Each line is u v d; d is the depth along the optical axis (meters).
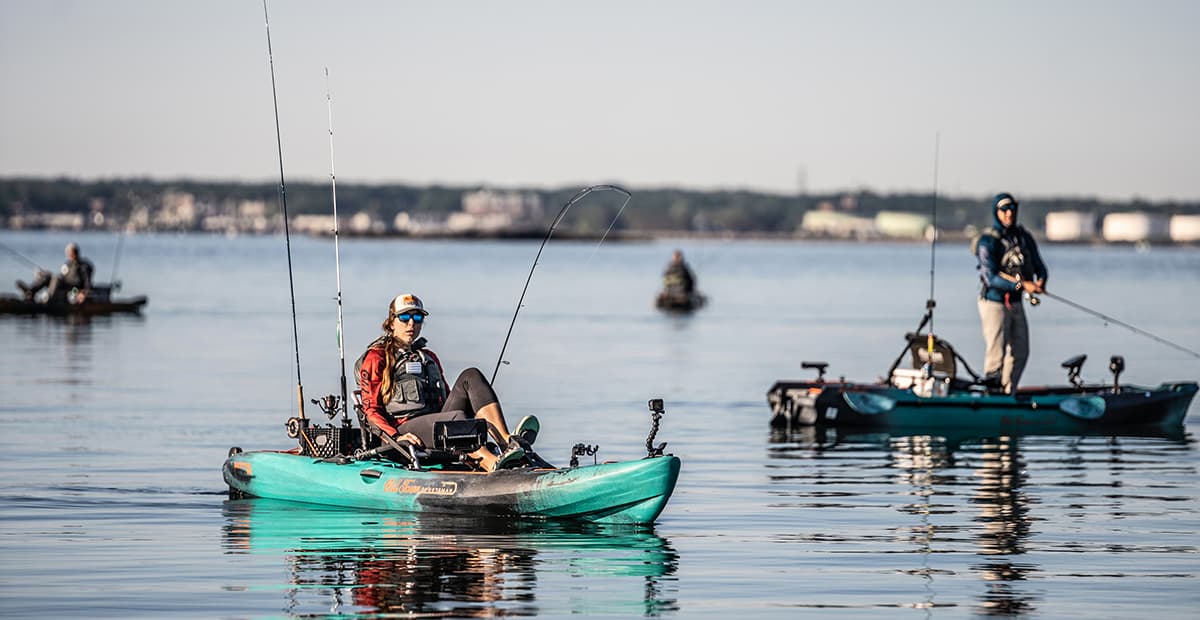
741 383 73.88
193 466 44.84
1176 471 45.41
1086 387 58.97
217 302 150.75
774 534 34.56
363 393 38.22
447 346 95.19
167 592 28.33
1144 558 31.94
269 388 68.56
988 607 27.64
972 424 55.53
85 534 34.06
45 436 51.56
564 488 34.56
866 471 45.22
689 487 41.88
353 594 28.23
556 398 66.00
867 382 74.88
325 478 37.84
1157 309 154.25
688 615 26.92
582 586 29.06
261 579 29.47
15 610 26.92
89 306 122.94
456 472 36.41
